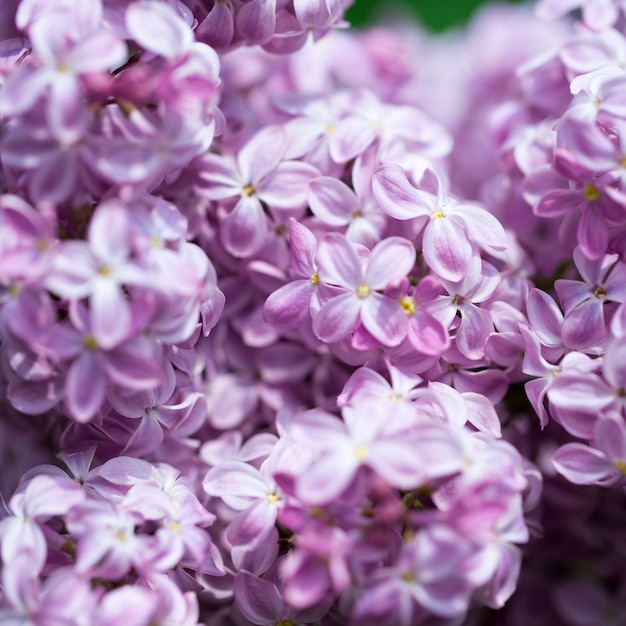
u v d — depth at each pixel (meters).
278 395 0.36
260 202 0.35
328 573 0.31
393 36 0.44
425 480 0.31
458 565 0.31
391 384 0.33
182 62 0.32
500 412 0.35
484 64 0.42
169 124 0.32
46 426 0.35
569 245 0.35
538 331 0.34
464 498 0.31
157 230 0.32
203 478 0.34
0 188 0.33
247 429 0.36
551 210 0.34
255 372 0.37
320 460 0.31
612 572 0.37
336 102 0.37
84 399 0.31
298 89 0.39
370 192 0.35
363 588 0.31
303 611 0.33
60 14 0.32
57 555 0.32
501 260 0.35
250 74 0.39
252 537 0.33
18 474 0.35
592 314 0.33
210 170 0.35
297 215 0.35
